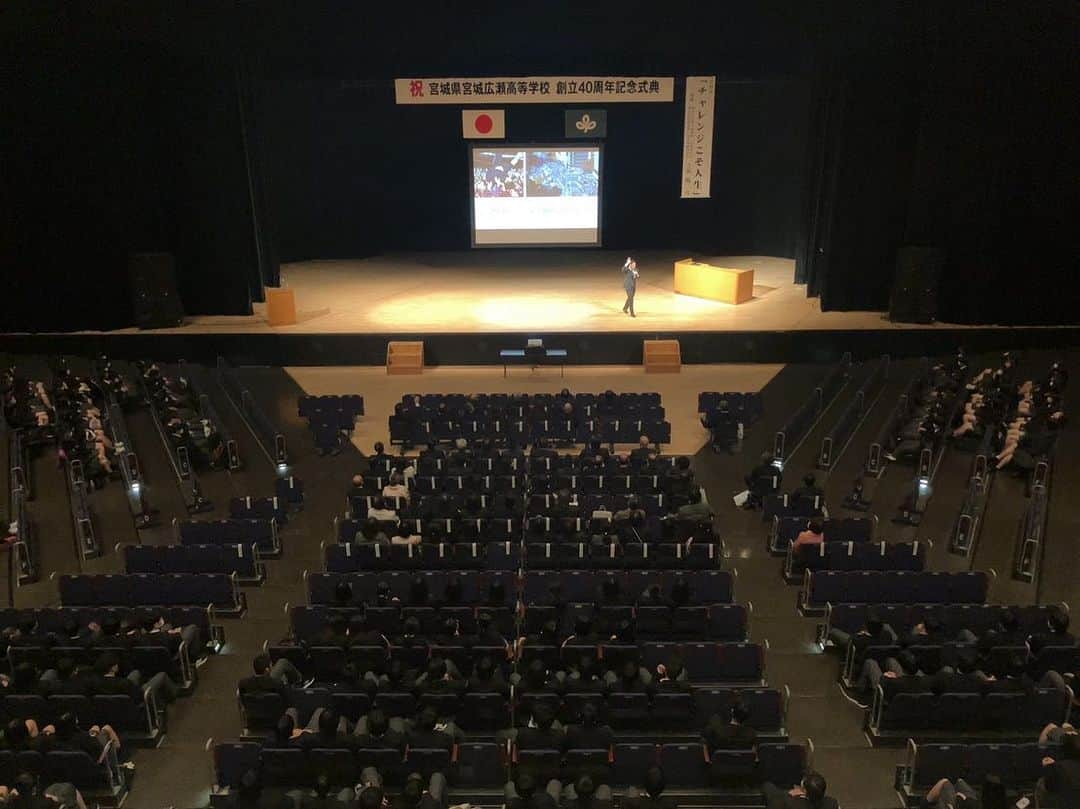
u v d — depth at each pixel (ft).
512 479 59.16
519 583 47.09
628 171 118.01
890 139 86.84
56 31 80.89
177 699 41.29
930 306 85.97
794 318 89.56
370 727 33.35
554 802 29.01
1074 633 44.98
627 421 70.18
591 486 58.70
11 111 82.28
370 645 39.32
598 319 89.51
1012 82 81.00
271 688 36.60
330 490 63.67
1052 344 85.46
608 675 36.55
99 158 84.79
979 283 86.02
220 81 86.74
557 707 35.76
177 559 50.62
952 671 37.42
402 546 49.85
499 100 85.76
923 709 36.65
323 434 69.36
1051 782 29.40
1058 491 59.36
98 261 87.15
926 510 58.70
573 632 43.78
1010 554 53.01
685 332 85.76
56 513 59.41
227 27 82.84
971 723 36.96
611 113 115.85
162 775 36.29
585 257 117.70
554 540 51.13
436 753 32.65
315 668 39.78
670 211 119.24
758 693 36.88
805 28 83.05
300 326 88.33
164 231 90.17
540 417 70.79
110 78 83.51
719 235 118.01
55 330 88.17
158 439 70.49
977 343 85.51
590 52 83.56
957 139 83.66
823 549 50.06
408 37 82.58
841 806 34.37
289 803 29.40
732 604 45.91
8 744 33.65
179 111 87.61
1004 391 68.33
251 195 91.97
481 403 72.84
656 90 86.17
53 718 36.88
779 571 52.44
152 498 62.13
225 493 63.57
